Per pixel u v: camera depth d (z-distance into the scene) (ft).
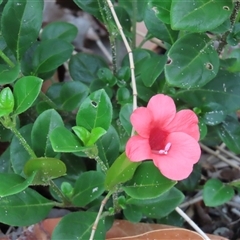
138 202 1.41
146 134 1.21
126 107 1.39
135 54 1.61
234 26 1.42
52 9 2.02
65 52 1.55
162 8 1.36
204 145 1.73
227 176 1.74
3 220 1.36
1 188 1.26
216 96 1.51
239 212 1.68
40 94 1.53
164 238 1.46
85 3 1.53
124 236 1.48
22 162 1.41
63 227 1.37
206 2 1.27
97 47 2.02
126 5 1.66
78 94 1.51
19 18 1.46
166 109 1.23
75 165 1.53
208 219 1.67
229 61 1.52
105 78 1.56
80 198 1.42
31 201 1.40
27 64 1.56
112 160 1.40
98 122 1.27
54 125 1.36
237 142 1.54
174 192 1.40
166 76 1.35
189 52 1.37
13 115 1.26
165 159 1.21
